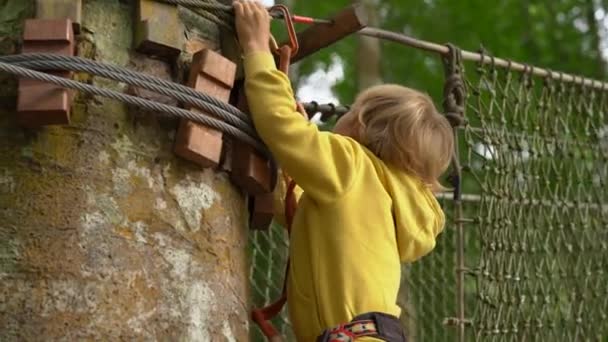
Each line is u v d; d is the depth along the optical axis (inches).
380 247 122.6
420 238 129.9
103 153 104.0
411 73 631.8
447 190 186.9
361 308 118.7
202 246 108.7
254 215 125.1
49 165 102.1
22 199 101.2
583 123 219.5
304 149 118.0
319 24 136.9
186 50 113.8
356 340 116.8
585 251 214.7
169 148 108.0
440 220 136.6
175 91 107.7
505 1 623.2
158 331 102.9
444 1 632.4
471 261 245.9
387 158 131.6
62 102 100.1
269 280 214.5
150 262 104.0
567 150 212.5
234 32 120.6
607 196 225.0
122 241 102.9
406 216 127.9
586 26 609.0
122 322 101.0
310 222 122.9
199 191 110.0
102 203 102.8
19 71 99.3
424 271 266.1
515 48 609.3
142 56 110.0
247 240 121.1
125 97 104.1
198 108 109.3
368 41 527.2
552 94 208.4
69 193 102.0
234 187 116.6
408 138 130.7
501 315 187.3
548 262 201.6
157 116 108.0
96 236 101.8
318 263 120.5
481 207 186.4
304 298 121.3
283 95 117.3
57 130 102.9
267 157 120.0
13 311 98.5
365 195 124.3
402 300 267.0
